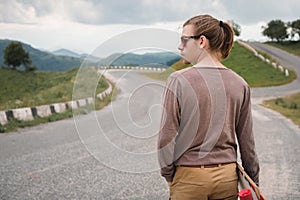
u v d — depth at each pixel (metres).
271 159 6.37
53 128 9.45
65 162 6.18
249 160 2.42
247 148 2.36
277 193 4.73
